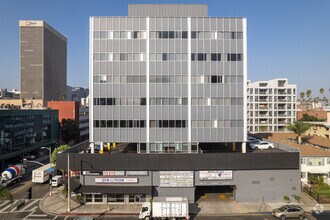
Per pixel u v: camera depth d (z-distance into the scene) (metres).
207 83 46.28
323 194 45.38
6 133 70.50
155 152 46.12
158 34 45.94
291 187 44.09
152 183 43.06
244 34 46.53
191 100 46.16
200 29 46.19
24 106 109.31
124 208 41.12
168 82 46.09
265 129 113.56
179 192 43.19
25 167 66.88
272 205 42.34
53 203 43.38
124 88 45.91
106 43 45.84
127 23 45.84
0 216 38.12
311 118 113.00
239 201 43.47
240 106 46.66
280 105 114.94
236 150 50.91
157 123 46.06
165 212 36.19
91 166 42.84
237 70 46.56
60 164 43.19
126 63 45.88
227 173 43.31
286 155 43.75
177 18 46.06
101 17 45.78
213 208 41.03
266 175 43.84
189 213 39.09
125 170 42.94
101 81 45.94
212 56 46.28
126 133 46.00
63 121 105.44
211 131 46.38
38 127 87.88
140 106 45.94
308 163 52.41
